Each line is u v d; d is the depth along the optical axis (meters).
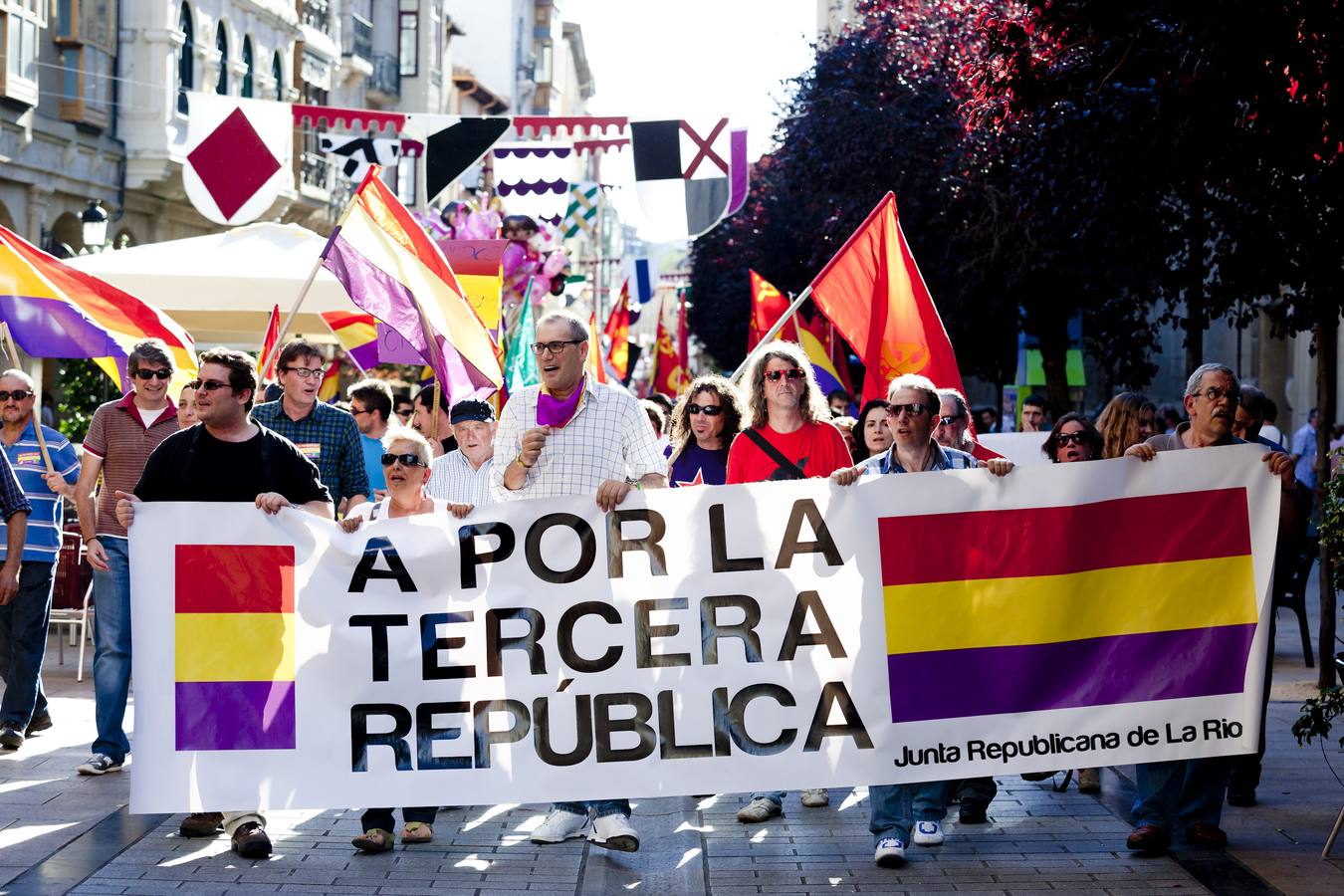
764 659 7.30
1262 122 9.62
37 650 9.80
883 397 9.22
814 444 8.41
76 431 19.61
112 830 7.64
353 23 47.38
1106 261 20.11
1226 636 7.35
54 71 28.66
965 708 7.30
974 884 6.81
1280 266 11.15
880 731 7.29
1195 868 7.03
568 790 7.27
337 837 7.70
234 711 7.23
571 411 7.32
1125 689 7.32
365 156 14.74
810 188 26.91
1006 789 8.90
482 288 12.32
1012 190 13.72
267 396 11.67
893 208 9.22
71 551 13.30
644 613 7.32
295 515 7.29
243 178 13.55
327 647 7.28
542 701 7.30
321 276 12.89
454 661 7.30
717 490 7.33
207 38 33.81
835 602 7.32
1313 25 8.90
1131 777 9.25
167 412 8.93
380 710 7.28
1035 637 7.32
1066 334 24.72
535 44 90.69
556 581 7.33
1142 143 11.05
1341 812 7.20
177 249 13.37
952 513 7.34
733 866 7.17
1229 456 7.38
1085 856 7.29
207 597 7.24
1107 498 7.37
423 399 12.08
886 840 7.13
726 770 7.28
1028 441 13.58
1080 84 10.75
